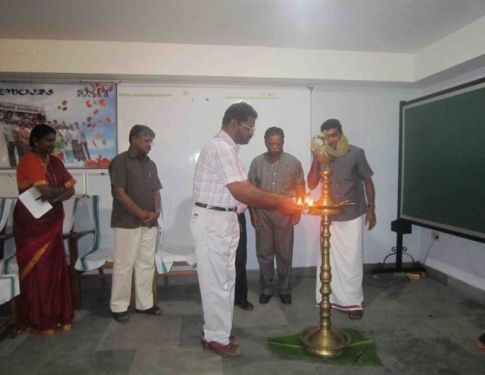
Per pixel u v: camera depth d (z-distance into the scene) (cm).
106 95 329
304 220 360
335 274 268
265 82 338
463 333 239
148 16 253
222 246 194
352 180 261
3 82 318
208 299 201
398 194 365
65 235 274
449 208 300
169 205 340
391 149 372
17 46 294
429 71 316
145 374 193
